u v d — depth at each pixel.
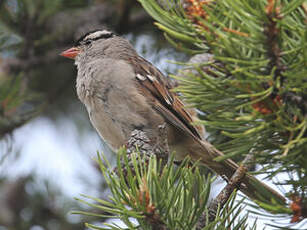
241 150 4.11
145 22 9.21
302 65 3.75
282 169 4.21
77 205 8.76
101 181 8.78
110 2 9.34
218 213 4.43
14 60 8.93
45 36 9.06
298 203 3.89
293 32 3.94
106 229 4.23
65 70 9.77
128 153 5.46
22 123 8.45
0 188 8.99
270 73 3.94
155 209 4.14
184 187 4.23
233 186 4.75
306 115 4.07
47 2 8.88
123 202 4.23
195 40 3.99
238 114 4.16
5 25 8.85
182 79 4.28
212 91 4.23
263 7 3.64
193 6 4.25
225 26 4.16
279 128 3.94
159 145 5.67
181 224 4.15
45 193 8.92
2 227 8.75
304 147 3.91
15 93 8.30
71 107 10.12
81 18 9.20
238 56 3.91
